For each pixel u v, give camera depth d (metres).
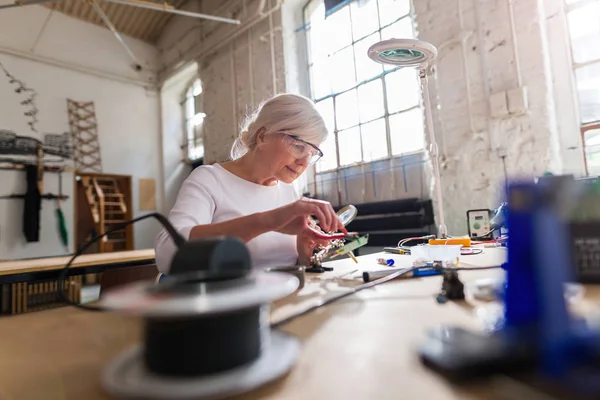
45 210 4.80
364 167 3.48
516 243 0.31
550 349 0.25
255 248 1.04
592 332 0.26
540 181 0.32
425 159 2.91
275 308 0.49
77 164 5.12
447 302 0.47
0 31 4.65
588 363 0.24
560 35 2.17
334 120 3.75
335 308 0.47
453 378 0.25
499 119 2.31
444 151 2.58
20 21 4.80
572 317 0.29
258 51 4.21
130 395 0.23
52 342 0.38
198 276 0.30
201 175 1.09
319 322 0.41
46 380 0.28
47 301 2.64
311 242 1.07
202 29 5.05
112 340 0.38
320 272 0.84
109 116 5.49
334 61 3.73
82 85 5.27
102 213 5.15
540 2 2.17
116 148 5.52
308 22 4.00
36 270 2.12
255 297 0.26
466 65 2.47
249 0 4.28
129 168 5.63
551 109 2.13
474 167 2.43
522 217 0.31
